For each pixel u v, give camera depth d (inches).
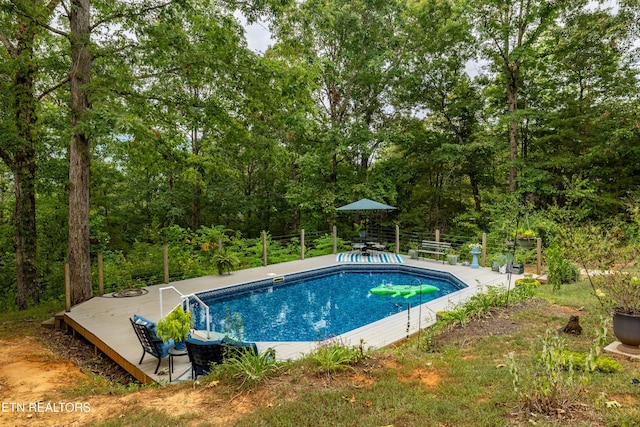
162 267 441.7
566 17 548.1
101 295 355.9
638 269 232.4
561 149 613.9
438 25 658.2
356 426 117.7
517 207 569.3
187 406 140.3
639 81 528.1
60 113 409.7
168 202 754.8
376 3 611.2
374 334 249.9
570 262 330.3
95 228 534.6
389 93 708.0
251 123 402.9
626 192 542.3
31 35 322.3
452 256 504.1
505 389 137.6
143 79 331.6
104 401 154.2
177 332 188.4
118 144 338.6
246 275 450.6
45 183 438.0
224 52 341.1
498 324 229.6
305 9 394.9
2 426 135.0
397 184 746.2
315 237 727.1
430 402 130.6
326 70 653.3
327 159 666.8
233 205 824.9
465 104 679.1
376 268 520.1
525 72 635.5
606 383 138.8
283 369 164.9
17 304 400.8
